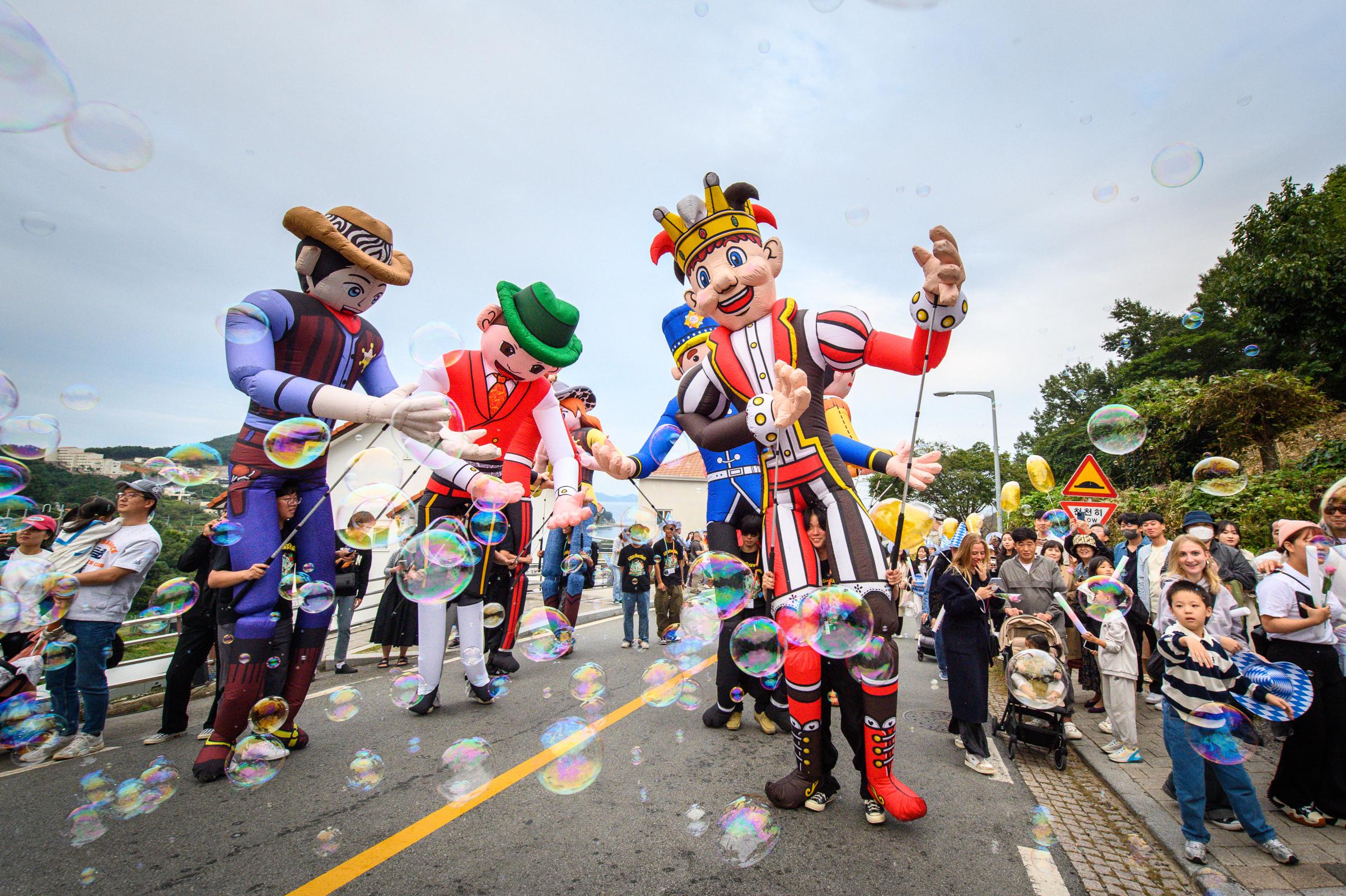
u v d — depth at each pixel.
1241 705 2.77
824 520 3.14
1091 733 4.73
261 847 2.51
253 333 3.18
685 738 4.20
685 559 8.19
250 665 3.21
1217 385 10.92
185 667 3.88
